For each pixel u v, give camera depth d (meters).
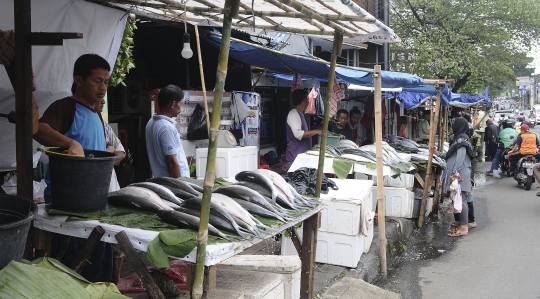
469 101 19.05
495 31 19.78
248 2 3.40
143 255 4.98
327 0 2.81
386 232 7.02
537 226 8.55
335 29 3.42
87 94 3.26
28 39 2.62
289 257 3.92
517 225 8.66
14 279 1.92
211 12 3.65
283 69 8.28
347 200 5.55
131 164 7.67
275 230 2.76
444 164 9.17
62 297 2.01
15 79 2.63
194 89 8.10
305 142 7.24
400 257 6.91
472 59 19.45
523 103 76.38
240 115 8.20
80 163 2.65
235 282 3.34
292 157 7.17
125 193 2.91
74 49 4.09
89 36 4.18
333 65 3.84
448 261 6.68
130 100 7.66
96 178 2.73
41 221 2.77
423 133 18.20
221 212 2.57
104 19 4.29
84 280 2.29
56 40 2.61
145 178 7.18
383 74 6.96
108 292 2.30
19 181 2.63
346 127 9.78
